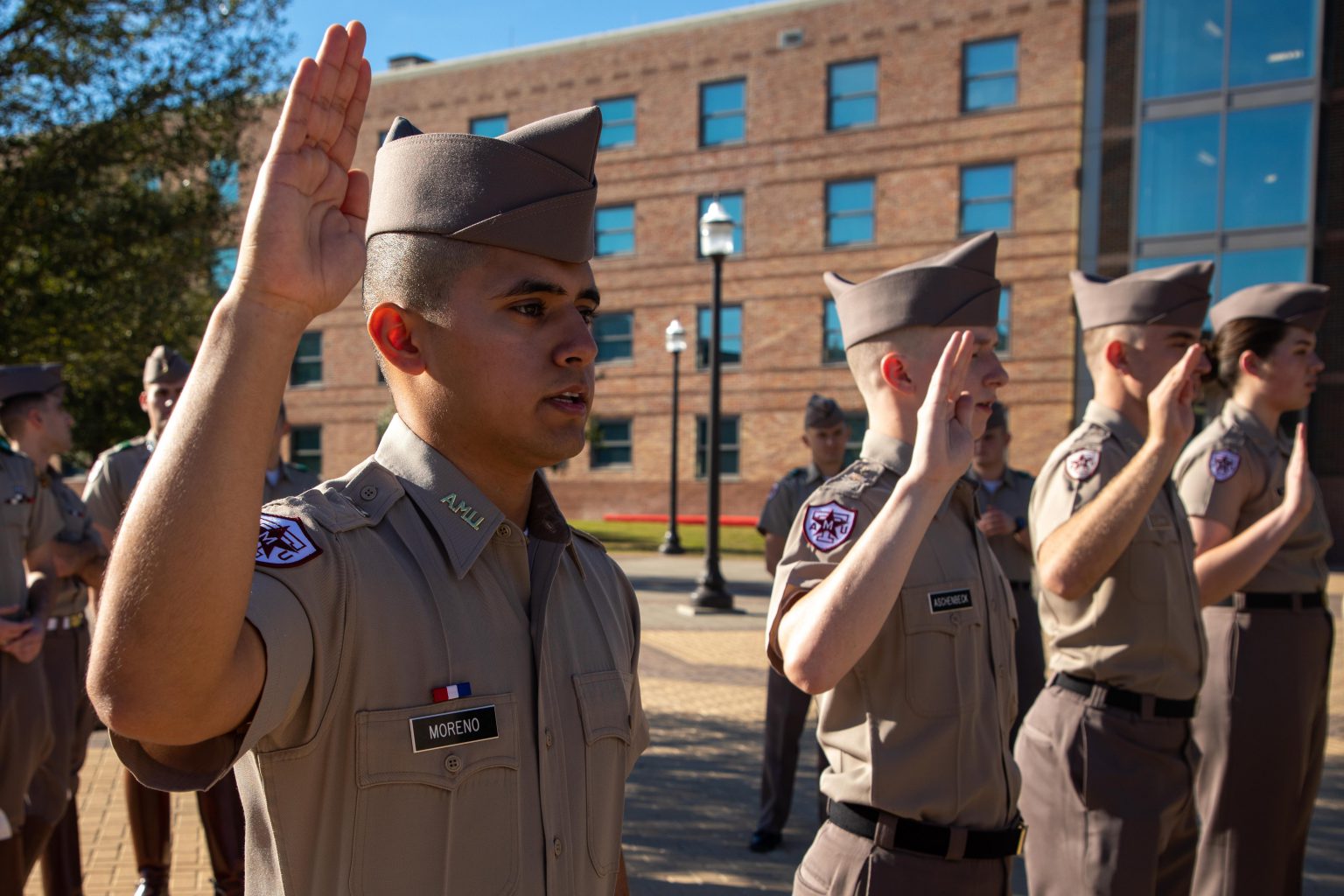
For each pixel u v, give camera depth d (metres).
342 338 30.02
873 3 24.86
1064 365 22.95
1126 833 3.00
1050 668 3.27
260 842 1.31
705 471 26.78
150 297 9.78
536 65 28.12
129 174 9.83
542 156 1.42
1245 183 21.30
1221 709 3.70
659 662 9.27
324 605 1.28
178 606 1.02
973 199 24.00
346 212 1.20
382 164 1.48
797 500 5.63
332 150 1.16
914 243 24.53
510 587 1.48
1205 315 3.38
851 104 25.25
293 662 1.21
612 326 27.81
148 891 4.05
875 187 24.97
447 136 1.43
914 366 2.58
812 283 25.56
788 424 25.88
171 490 1.03
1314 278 20.94
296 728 1.27
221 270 11.42
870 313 2.64
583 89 27.75
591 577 1.68
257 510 1.07
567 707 1.51
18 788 3.59
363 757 1.29
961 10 23.98
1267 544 3.43
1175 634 3.08
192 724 1.08
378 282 1.46
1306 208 20.83
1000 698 2.54
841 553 2.36
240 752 1.15
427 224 1.41
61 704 4.14
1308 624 3.74
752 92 26.12
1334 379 20.95
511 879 1.36
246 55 9.85
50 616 3.87
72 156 9.15
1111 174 22.53
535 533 1.56
